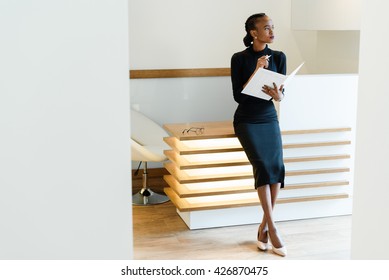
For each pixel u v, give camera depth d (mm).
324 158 4461
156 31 5410
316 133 4441
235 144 4379
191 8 5465
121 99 1787
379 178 1957
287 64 5852
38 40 1710
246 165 4328
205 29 5531
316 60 5930
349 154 4566
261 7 5656
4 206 1755
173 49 5480
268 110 4020
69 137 1770
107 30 1749
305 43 5875
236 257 3738
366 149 2025
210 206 4211
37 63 1718
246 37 3979
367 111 2008
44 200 1779
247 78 3961
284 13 5738
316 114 4438
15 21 1690
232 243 3998
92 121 1777
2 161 1736
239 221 4379
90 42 1743
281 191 4414
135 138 5133
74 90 1752
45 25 1709
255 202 4309
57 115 1752
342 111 4504
